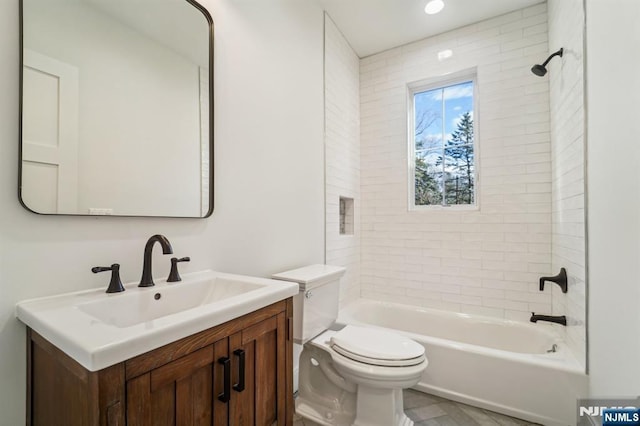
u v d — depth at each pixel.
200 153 1.36
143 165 1.15
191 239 1.32
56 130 0.92
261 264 1.69
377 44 2.81
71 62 0.96
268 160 1.76
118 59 1.08
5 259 0.82
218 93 1.45
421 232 2.72
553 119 2.14
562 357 1.67
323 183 2.35
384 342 1.53
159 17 1.22
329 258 2.42
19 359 0.84
